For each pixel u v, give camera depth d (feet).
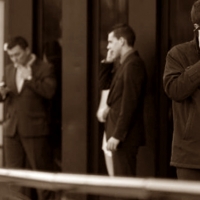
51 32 57.67
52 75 56.08
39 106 56.24
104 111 52.60
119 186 22.80
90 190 23.86
